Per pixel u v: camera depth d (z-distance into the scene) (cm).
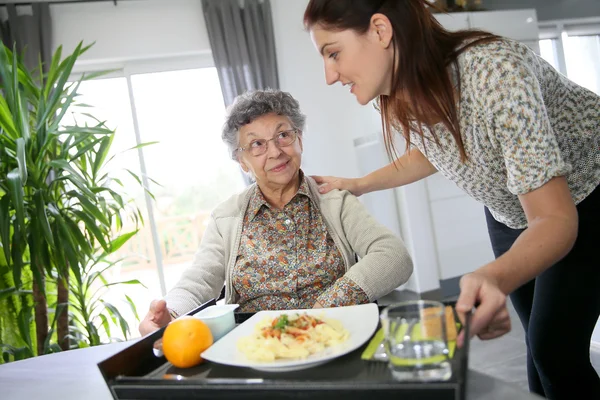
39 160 227
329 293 116
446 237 380
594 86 479
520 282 78
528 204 89
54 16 380
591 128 115
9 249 211
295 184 142
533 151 86
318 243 135
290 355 73
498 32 387
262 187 142
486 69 91
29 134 224
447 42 99
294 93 428
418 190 373
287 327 79
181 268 646
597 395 117
